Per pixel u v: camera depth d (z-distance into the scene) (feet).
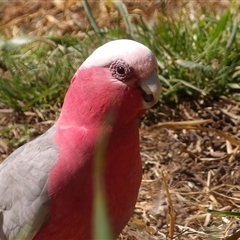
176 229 15.52
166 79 19.27
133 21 22.39
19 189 12.67
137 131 12.67
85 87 12.37
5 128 18.88
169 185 16.87
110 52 12.23
